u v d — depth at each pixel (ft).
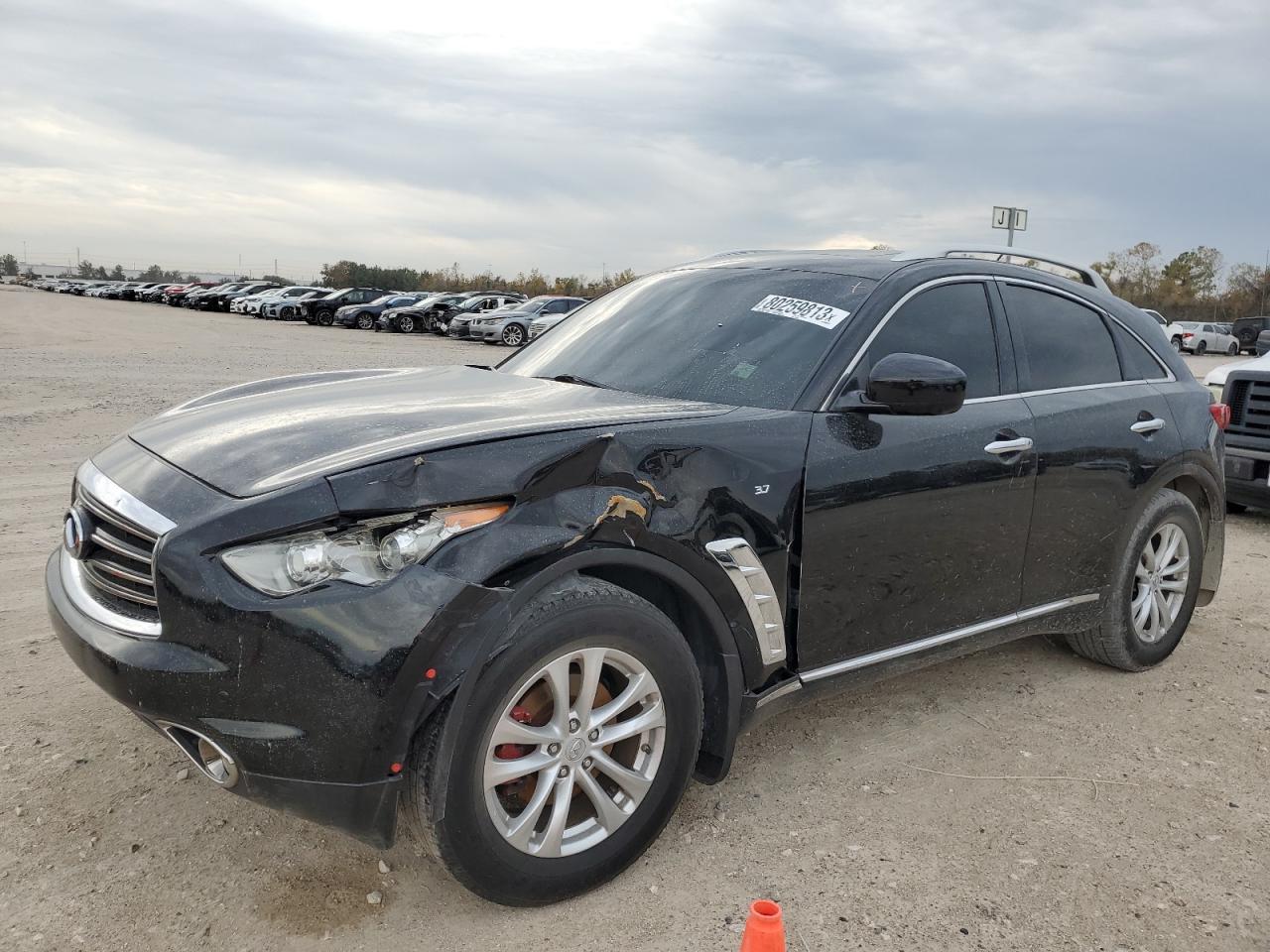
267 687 7.17
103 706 11.83
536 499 7.88
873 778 10.68
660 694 8.54
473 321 101.14
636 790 8.55
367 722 7.20
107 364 56.18
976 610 11.46
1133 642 13.57
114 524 8.16
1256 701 13.07
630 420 8.80
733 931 8.04
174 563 7.30
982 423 11.10
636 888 8.63
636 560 8.31
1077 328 13.03
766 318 11.11
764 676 9.42
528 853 8.00
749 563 9.01
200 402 11.30
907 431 10.35
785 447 9.40
